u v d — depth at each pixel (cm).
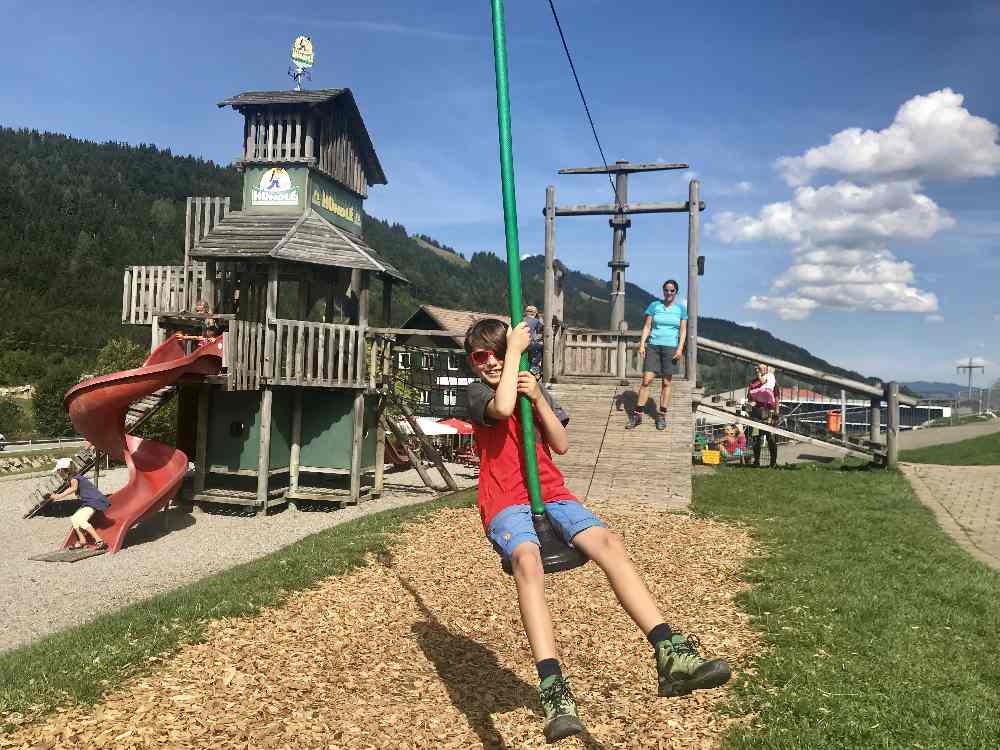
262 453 1770
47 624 961
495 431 334
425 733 466
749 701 494
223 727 461
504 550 312
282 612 704
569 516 309
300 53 2083
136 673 543
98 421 1559
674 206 1791
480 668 588
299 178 1984
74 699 493
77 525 1420
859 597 725
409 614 723
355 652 612
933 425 4906
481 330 327
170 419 3281
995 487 1398
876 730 445
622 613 724
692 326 1767
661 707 496
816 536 1023
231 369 1678
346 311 2142
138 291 2012
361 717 486
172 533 1593
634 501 1224
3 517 1833
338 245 1889
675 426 1491
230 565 1310
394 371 2041
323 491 1866
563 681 281
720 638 630
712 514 1170
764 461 2183
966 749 421
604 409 1588
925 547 953
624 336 1906
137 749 429
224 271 1955
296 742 447
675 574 859
